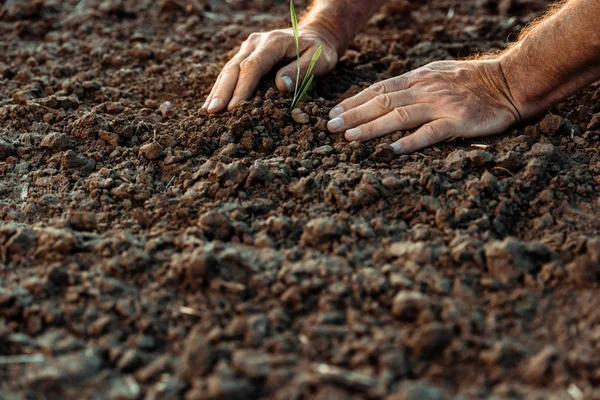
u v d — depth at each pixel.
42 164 1.53
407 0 1.96
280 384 1.25
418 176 1.45
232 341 1.28
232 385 1.24
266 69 1.59
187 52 1.78
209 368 1.26
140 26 1.89
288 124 1.55
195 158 1.51
